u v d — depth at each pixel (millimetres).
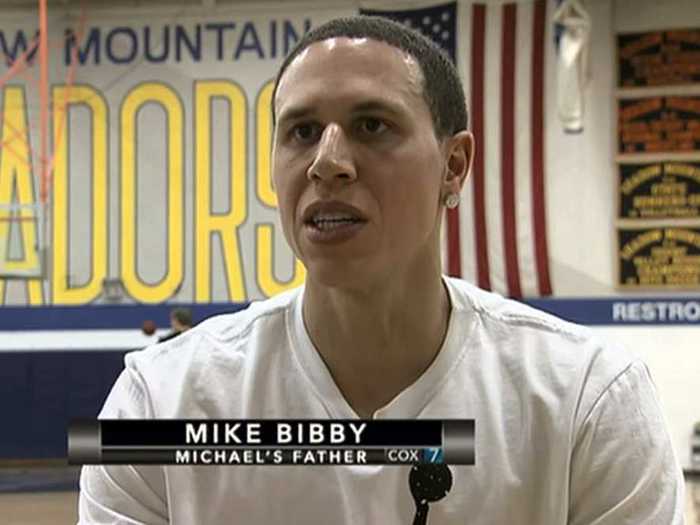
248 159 9578
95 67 9695
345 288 989
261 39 9633
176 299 9516
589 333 1129
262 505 1036
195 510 1049
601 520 1042
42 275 9211
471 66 9227
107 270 9578
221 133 9609
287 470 1029
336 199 933
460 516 1017
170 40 9688
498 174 9172
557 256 9125
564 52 9023
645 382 1103
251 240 9523
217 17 9656
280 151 978
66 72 9695
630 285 9102
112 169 9633
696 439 8812
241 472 1037
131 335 9383
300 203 960
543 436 1045
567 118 9102
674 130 9125
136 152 9641
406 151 950
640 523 1031
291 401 1084
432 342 1076
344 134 942
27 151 9602
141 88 9664
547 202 9133
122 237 9586
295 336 1105
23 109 9656
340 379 1089
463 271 9180
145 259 9578
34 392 9461
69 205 9617
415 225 969
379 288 1002
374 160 940
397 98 947
